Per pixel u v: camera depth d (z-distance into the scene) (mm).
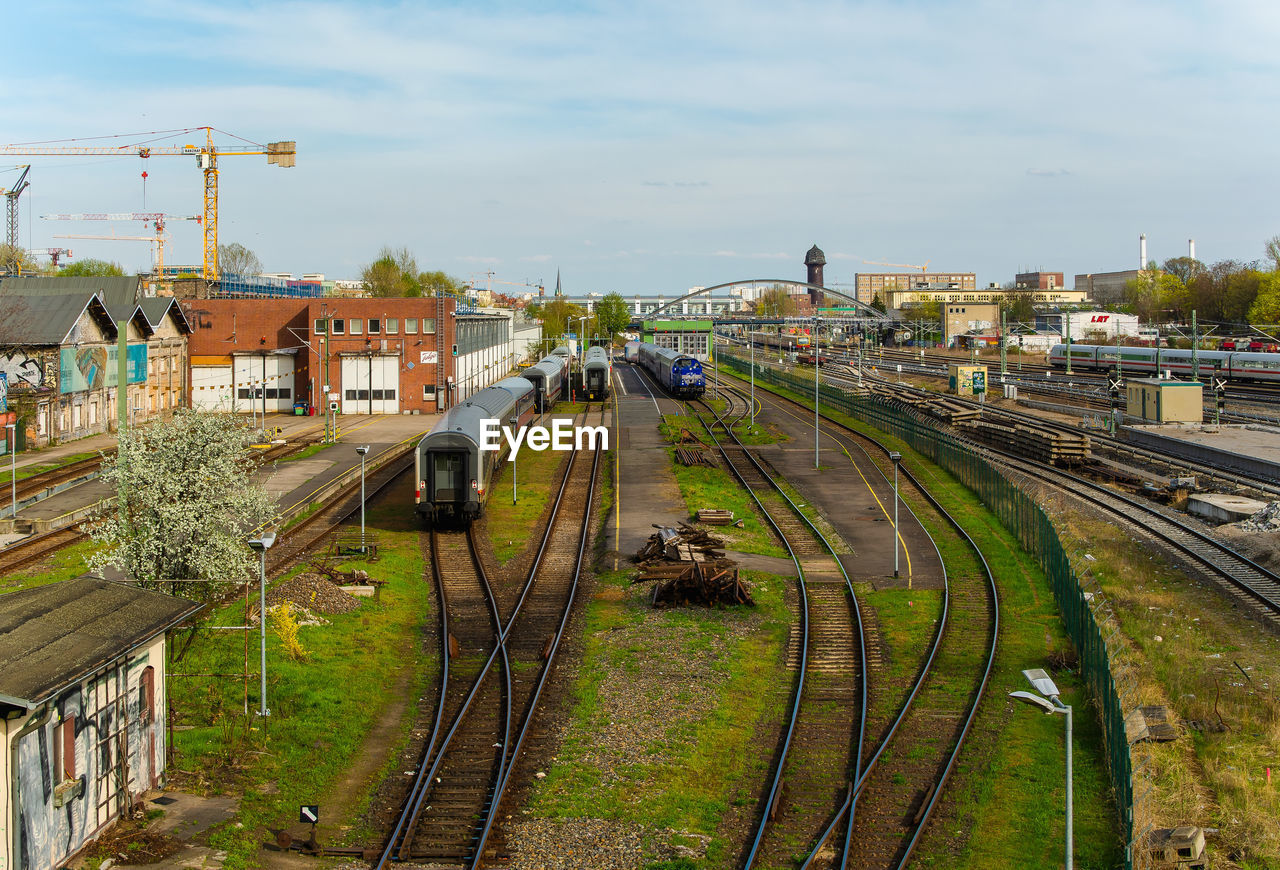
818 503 43469
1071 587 25875
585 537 36719
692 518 39250
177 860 14609
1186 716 21359
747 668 23312
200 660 22312
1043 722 20344
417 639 25469
